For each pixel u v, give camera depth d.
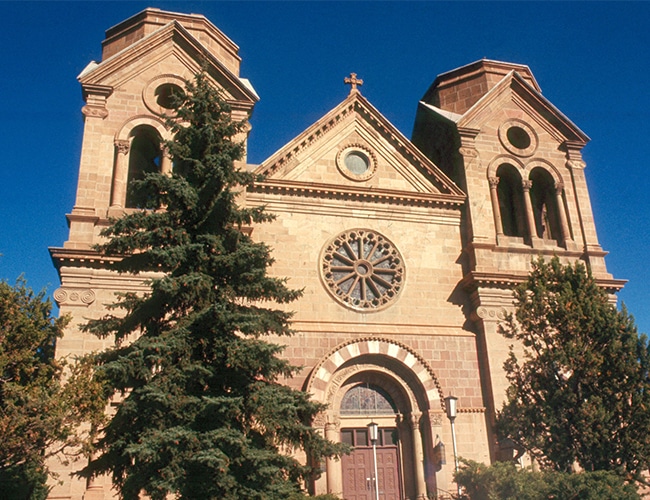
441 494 27.09
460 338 30.52
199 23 35.50
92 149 29.94
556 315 25.70
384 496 27.94
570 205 34.91
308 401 19.83
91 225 28.33
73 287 26.95
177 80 32.56
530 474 22.30
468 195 33.31
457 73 39.44
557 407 24.64
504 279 31.19
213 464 16.25
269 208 30.72
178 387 17.50
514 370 29.31
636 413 23.55
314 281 30.08
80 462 24.45
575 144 36.28
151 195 21.17
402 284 31.14
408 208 32.75
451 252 32.47
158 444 16.48
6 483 21.47
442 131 37.22
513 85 36.69
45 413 19.95
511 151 35.19
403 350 29.38
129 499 17.36
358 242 31.64
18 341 21.72
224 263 19.69
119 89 31.58
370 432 27.12
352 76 34.91
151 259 19.62
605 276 33.31
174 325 18.98
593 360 24.27
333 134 33.38
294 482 19.19
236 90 33.06
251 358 18.55
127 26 35.28
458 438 28.67
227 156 20.22
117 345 20.25
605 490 21.05
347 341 28.81
